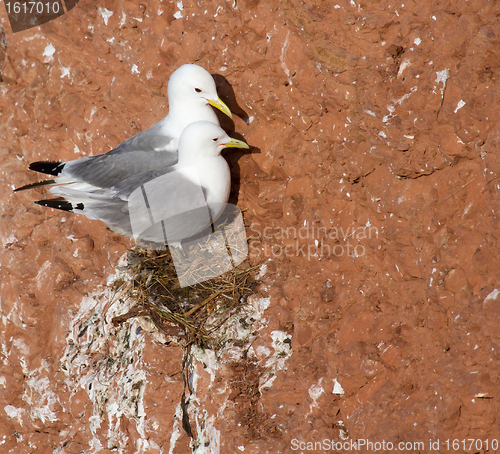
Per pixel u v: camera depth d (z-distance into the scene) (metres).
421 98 6.82
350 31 7.53
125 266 10.30
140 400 8.81
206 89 9.64
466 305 6.29
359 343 7.30
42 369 11.35
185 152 9.30
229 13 9.16
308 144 8.85
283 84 8.87
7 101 12.77
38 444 11.68
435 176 6.98
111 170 10.09
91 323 10.38
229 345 8.53
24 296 11.81
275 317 8.55
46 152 12.38
